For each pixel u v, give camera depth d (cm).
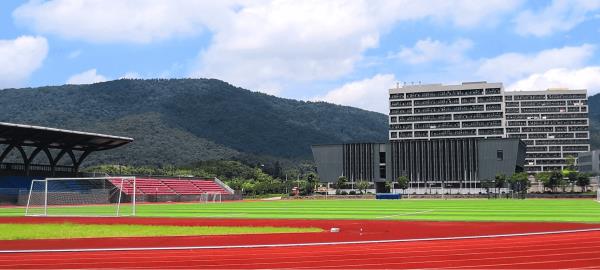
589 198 12575
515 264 1906
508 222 3938
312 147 18512
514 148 16825
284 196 15175
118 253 2280
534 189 17412
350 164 18125
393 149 17862
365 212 5772
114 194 9619
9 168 9575
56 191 9288
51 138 9581
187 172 19325
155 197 10306
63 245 2591
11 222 4384
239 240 2756
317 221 4259
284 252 2267
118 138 9956
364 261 2011
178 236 3017
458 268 1844
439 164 17450
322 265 1931
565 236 2814
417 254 2178
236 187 16512
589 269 1789
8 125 8281
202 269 1875
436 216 4891
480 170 17075
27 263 2034
